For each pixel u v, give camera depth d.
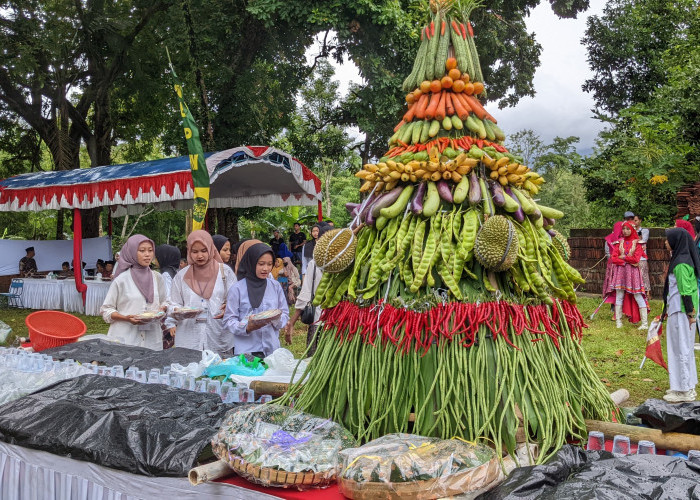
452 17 2.57
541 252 2.42
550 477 1.82
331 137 21.23
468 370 2.17
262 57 17.62
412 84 2.59
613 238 10.43
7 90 18.30
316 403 2.46
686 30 17.58
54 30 16.78
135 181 12.16
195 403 2.86
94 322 12.85
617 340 9.25
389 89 15.74
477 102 2.52
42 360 3.95
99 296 13.85
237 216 19.45
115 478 2.39
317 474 1.95
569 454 2.00
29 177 15.86
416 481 1.78
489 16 17.92
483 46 18.08
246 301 4.83
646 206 15.16
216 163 11.58
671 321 5.82
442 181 2.38
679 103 14.65
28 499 2.68
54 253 17.75
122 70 18.67
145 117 22.38
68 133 19.66
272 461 1.98
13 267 17.05
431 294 2.24
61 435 2.58
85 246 17.97
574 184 40.78
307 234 15.64
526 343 2.26
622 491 1.67
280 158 13.19
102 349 4.23
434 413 2.16
